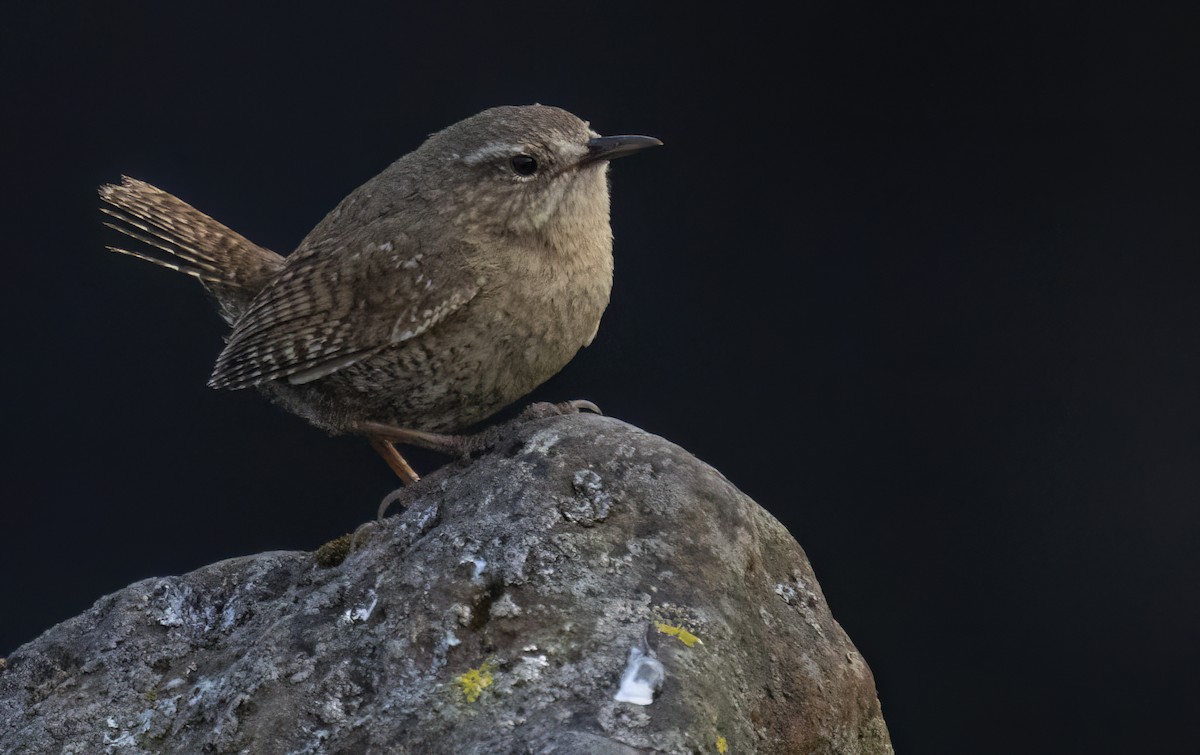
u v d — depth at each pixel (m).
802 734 5.39
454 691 4.90
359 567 5.64
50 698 6.07
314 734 5.02
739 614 5.37
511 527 5.38
